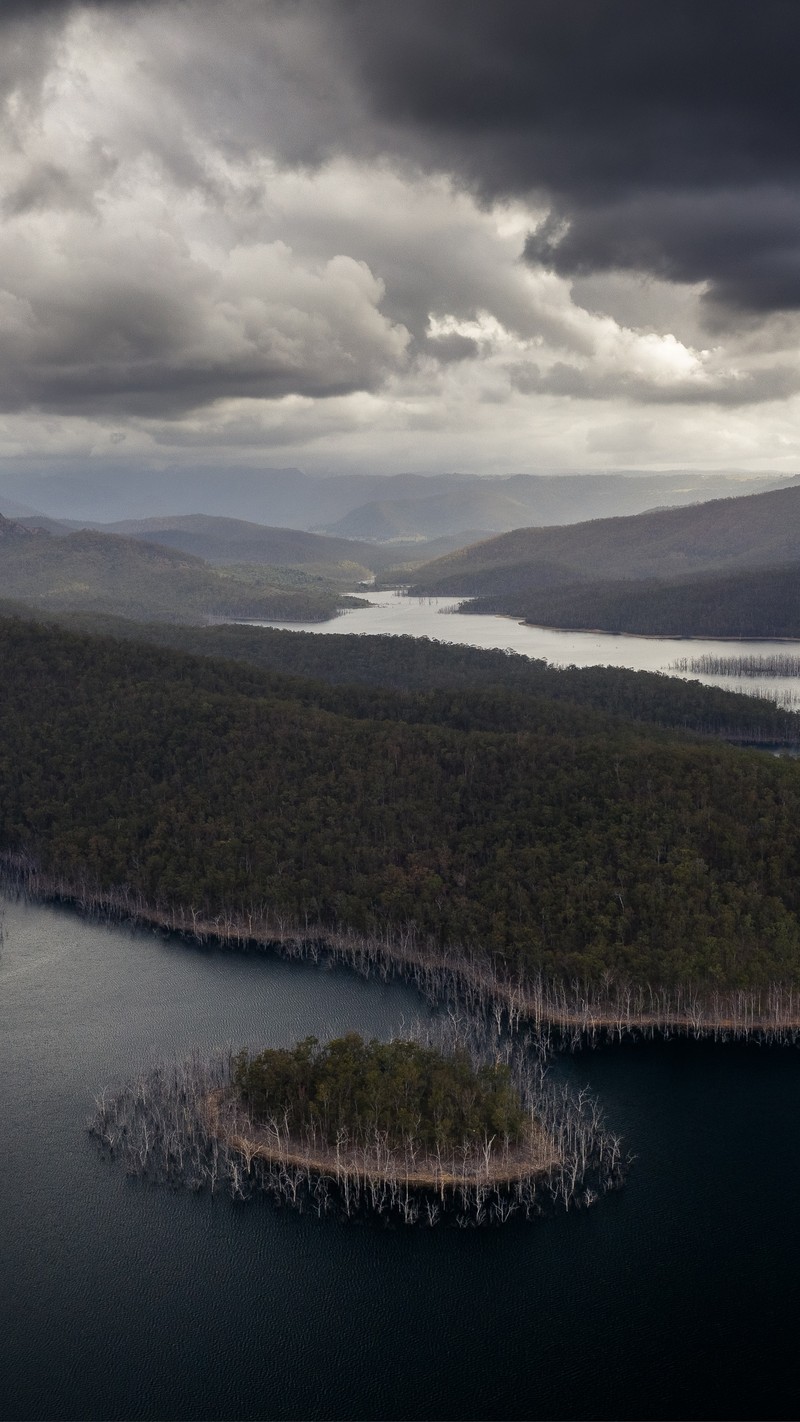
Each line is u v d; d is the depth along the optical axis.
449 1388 96.31
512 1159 122.38
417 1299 106.81
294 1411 93.88
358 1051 132.38
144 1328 103.00
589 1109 135.62
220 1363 99.06
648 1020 156.50
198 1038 152.38
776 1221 115.81
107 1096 136.62
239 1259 111.50
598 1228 114.62
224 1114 130.50
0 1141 128.38
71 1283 108.12
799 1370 98.06
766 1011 157.25
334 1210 116.50
